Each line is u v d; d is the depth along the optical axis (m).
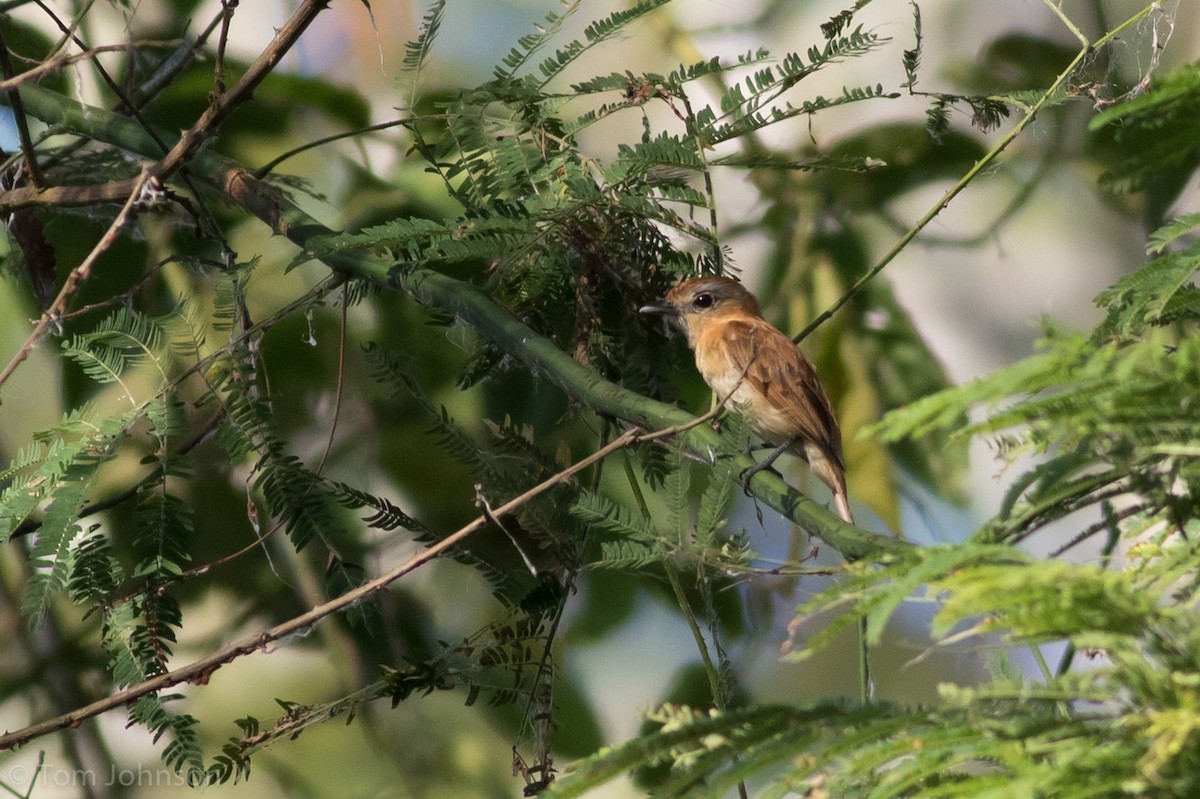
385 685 6.06
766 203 9.62
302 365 9.12
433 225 6.17
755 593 8.84
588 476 8.52
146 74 9.30
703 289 7.55
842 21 6.94
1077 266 9.39
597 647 8.86
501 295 7.30
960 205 9.58
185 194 8.88
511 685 6.91
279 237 9.34
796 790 3.11
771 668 8.72
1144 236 9.21
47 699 8.66
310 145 7.64
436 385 9.04
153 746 8.62
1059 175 9.39
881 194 9.56
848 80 9.51
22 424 8.66
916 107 9.45
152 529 6.02
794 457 9.72
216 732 8.62
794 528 8.87
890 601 2.74
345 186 9.44
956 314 9.52
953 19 9.42
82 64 8.91
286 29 6.70
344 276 7.22
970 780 2.84
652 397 7.53
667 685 8.82
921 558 2.98
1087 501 3.61
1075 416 2.70
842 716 3.03
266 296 9.23
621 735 8.70
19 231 8.16
